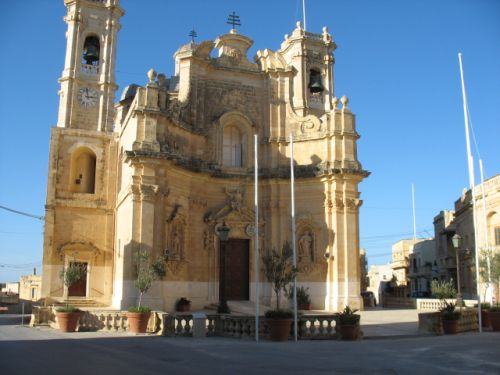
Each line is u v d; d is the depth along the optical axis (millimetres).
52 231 37406
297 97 42531
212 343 18656
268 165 39188
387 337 22047
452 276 58906
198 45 38500
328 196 37531
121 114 43688
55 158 38469
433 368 13242
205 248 36562
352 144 38219
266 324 20328
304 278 37094
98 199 38938
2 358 14422
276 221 38219
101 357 14859
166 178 33312
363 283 73750
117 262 35625
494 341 19906
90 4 42312
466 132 27391
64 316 22750
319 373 12484
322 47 44656
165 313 22125
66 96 40375
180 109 36344
